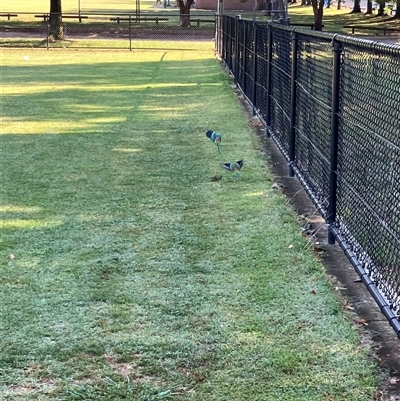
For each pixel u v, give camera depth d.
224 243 5.12
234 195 6.49
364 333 3.65
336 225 4.96
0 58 23.36
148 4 71.69
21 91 14.93
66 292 4.24
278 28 8.16
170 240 5.21
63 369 3.32
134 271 4.58
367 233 4.16
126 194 6.59
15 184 7.01
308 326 3.73
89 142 9.28
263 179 7.09
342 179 4.80
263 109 10.12
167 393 3.09
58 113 11.92
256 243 5.09
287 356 3.39
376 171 4.00
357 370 3.25
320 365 3.31
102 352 3.48
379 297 3.70
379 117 3.89
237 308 3.98
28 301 4.11
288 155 7.30
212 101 13.14
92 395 3.09
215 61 22.27
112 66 21.02
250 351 3.46
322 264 4.67
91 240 5.23
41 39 29.53
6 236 5.33
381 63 3.82
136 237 5.30
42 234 5.39
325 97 5.33
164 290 4.25
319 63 5.58
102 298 4.14
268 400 3.03
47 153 8.57
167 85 15.94
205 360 3.39
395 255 3.64
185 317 3.87
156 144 9.11
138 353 3.47
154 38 32.06
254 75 11.16
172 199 6.39
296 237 5.19
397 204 3.64
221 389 3.12
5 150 8.77
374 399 3.02
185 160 8.09
